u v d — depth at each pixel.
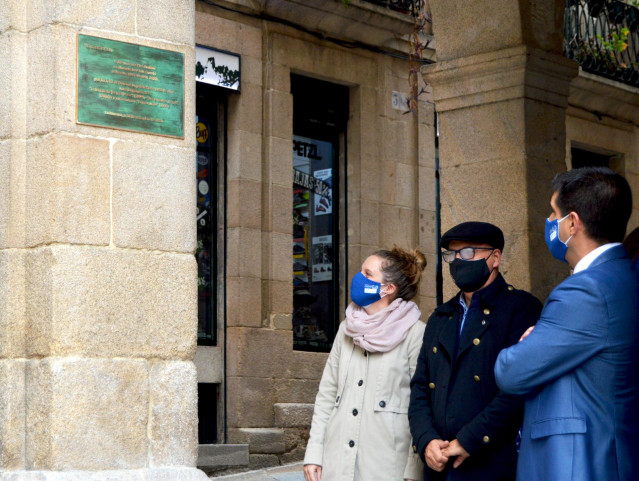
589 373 3.54
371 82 12.01
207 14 10.55
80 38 4.89
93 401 4.71
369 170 11.91
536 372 3.58
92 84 4.89
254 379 10.61
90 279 4.78
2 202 4.96
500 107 7.36
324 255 11.75
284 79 11.16
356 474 4.69
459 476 4.30
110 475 4.67
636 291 3.58
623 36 13.55
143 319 4.89
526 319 4.45
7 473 4.73
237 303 10.60
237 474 9.77
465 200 7.51
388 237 12.05
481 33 7.44
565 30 13.23
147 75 5.05
